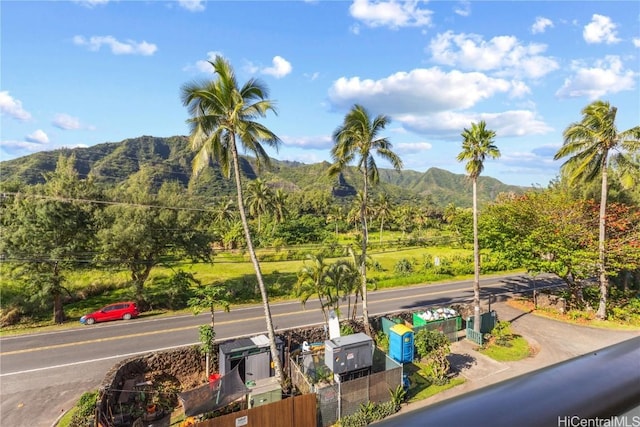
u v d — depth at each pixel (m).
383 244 63.50
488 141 21.05
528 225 26.66
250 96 16.48
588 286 28.55
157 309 27.89
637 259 23.25
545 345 20.59
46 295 24.42
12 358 18.98
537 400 0.99
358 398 13.98
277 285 33.41
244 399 14.38
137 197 28.61
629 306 25.64
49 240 25.06
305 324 24.03
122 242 26.28
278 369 15.77
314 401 12.98
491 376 17.09
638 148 21.11
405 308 27.56
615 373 1.16
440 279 37.50
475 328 21.36
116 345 20.72
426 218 91.38
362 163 22.30
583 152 23.42
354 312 21.91
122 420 13.83
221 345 16.88
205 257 32.06
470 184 23.64
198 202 32.59
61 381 16.66
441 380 16.41
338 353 15.61
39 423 13.64
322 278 20.23
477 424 0.87
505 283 35.75
